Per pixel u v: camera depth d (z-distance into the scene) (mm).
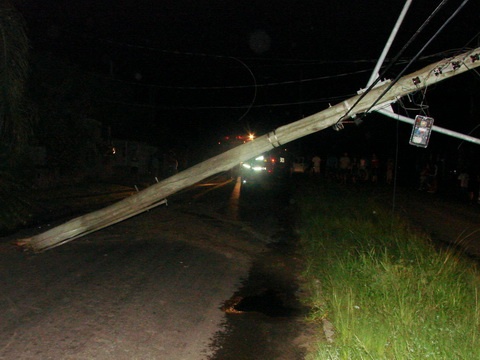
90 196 21094
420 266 7305
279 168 29328
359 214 12812
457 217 16344
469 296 6438
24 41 11078
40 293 7059
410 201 20266
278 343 5730
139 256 9672
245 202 19953
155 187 8289
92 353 5211
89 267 8617
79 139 24891
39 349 5242
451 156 29750
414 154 33500
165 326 6109
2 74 10719
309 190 20141
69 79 24266
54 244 9125
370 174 31391
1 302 6602
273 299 7465
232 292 7777
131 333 5805
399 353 4730
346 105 6969
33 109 11883
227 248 10914
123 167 34969
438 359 4574
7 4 10914
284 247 11312
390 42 5723
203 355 5348
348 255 8164
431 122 6012
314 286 7859
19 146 11469
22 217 12484
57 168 23469
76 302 6758
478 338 5020
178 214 15414
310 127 7305
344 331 5484
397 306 5922
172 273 8578
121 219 8688
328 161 31219
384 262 7297
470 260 9266
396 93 6566
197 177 8047
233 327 6219
